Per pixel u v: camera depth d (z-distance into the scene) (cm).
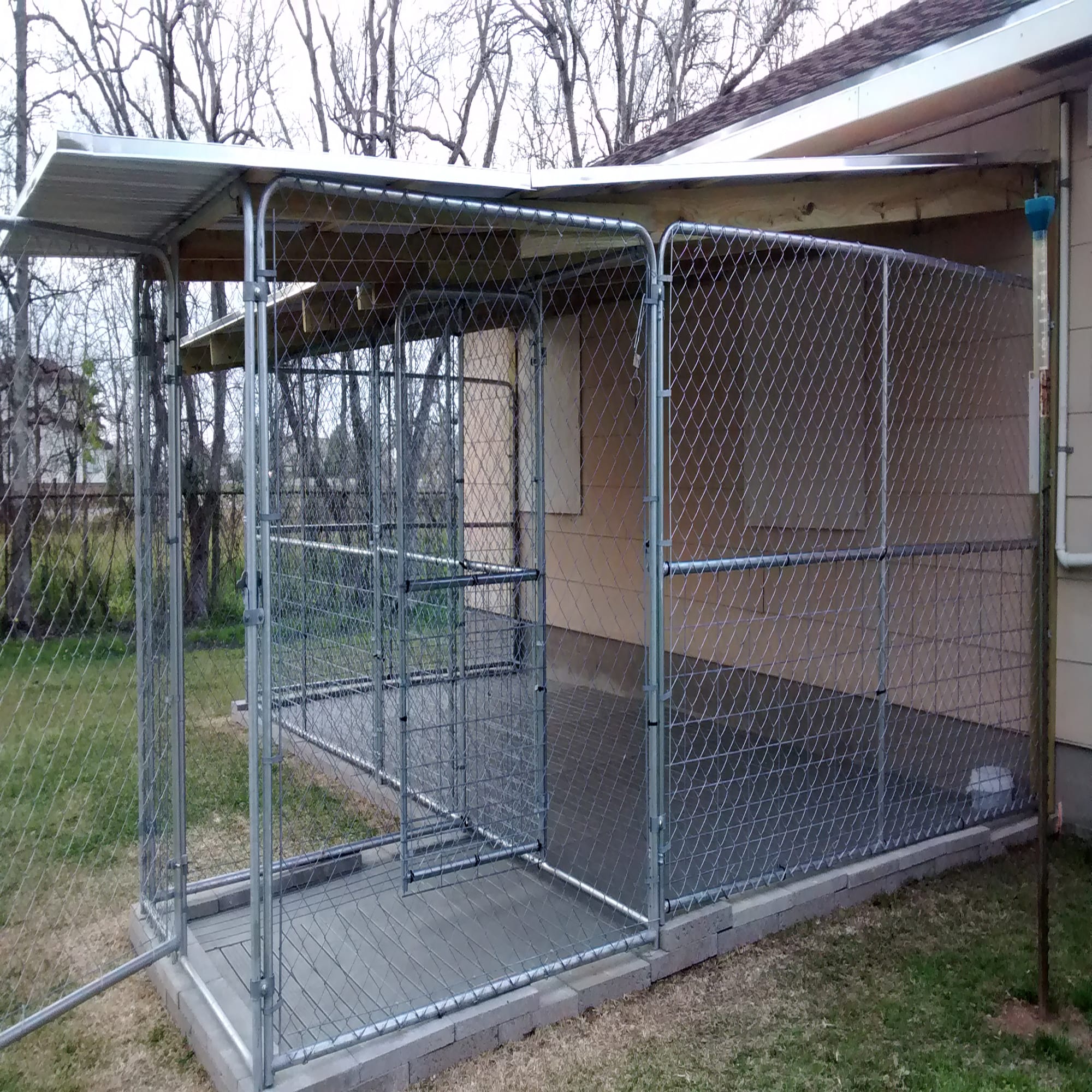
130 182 234
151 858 325
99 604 679
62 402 425
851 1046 267
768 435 534
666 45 1405
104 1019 291
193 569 886
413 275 383
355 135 1298
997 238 429
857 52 573
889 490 479
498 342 624
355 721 525
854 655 494
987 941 323
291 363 584
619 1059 262
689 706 593
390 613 496
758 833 396
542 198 301
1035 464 305
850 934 329
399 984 287
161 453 322
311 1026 264
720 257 416
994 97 417
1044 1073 255
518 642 508
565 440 697
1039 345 292
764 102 554
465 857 374
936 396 455
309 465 579
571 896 347
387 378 518
